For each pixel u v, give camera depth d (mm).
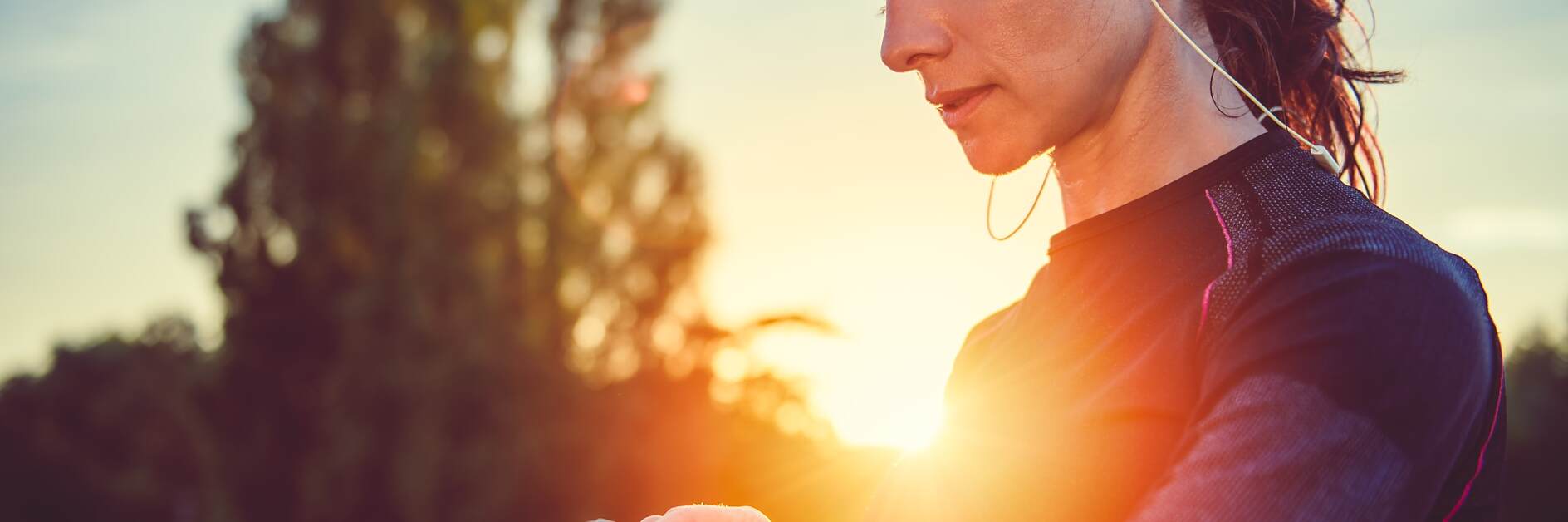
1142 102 908
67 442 21312
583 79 14211
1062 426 812
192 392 12500
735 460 11852
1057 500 789
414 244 12523
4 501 21219
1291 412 622
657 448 12562
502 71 13289
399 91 12766
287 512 12141
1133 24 892
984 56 885
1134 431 767
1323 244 694
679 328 13578
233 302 12438
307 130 12523
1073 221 995
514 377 12539
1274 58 988
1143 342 794
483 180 12984
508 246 13133
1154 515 631
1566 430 20609
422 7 13109
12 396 22312
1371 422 613
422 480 11883
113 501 15617
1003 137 897
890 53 919
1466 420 662
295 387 12344
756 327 12055
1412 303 647
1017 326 991
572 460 12469
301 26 12922
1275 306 679
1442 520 780
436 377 12195
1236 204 805
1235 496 606
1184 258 805
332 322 12352
